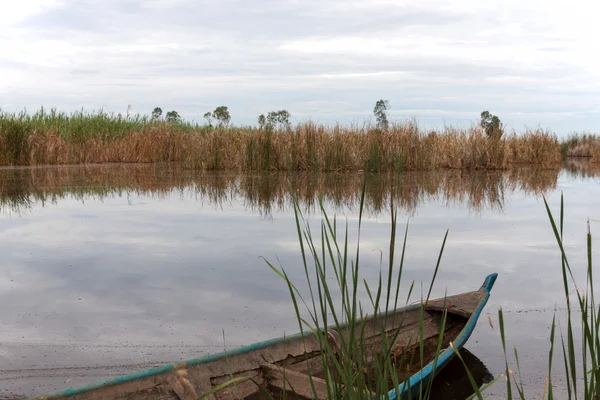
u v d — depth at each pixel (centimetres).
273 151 1752
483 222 962
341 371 218
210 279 600
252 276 612
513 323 487
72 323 471
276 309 508
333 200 1155
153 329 459
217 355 344
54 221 930
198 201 1158
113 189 1345
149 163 2173
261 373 354
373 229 867
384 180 1503
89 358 400
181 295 546
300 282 592
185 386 314
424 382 333
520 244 793
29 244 760
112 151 2177
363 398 231
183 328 461
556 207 1138
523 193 1362
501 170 1989
